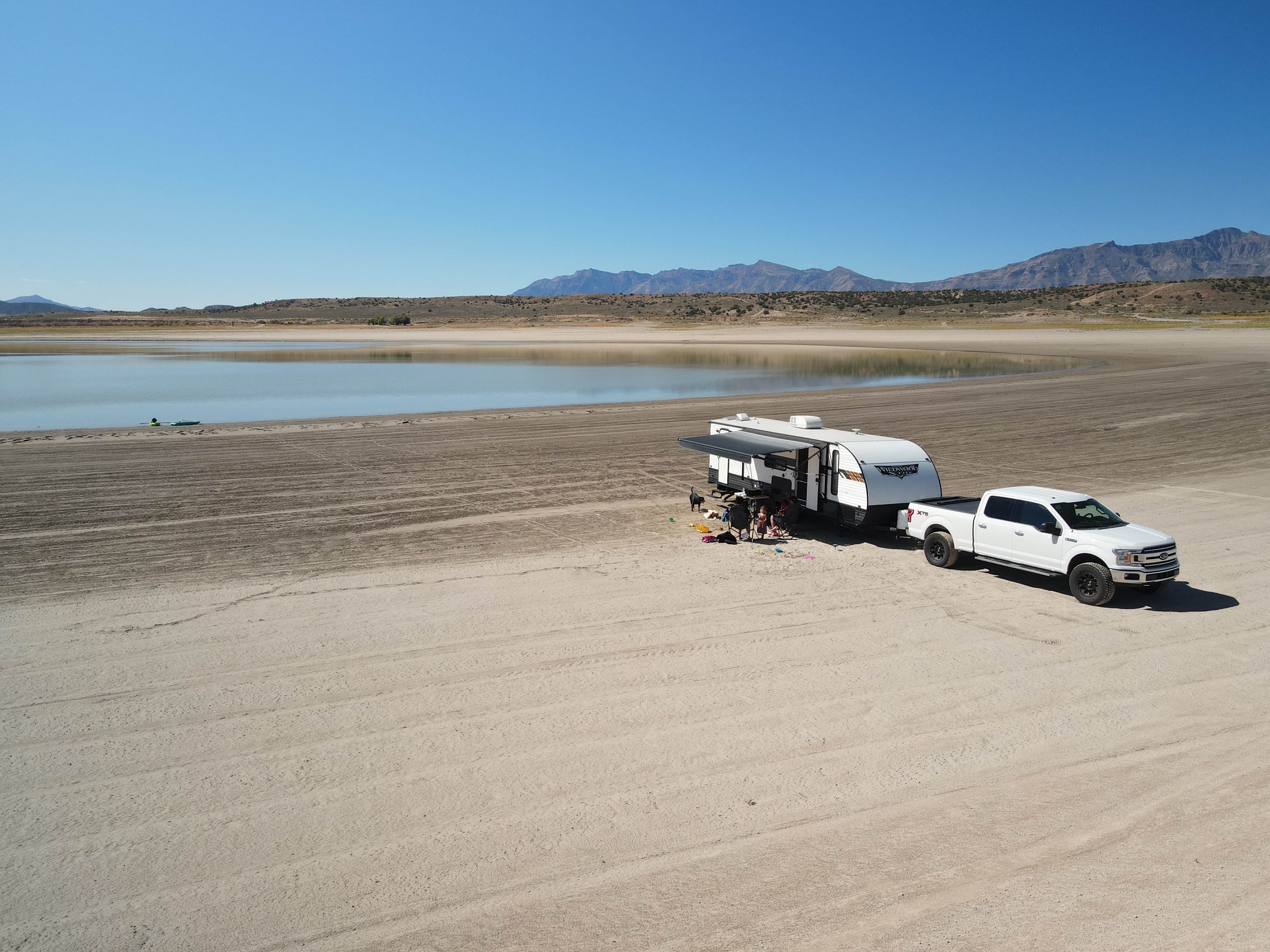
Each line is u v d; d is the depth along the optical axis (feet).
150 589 44.93
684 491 71.36
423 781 25.98
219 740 28.58
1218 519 60.39
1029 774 26.35
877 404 131.34
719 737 28.76
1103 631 38.99
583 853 22.38
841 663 35.17
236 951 18.80
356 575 47.62
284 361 254.47
